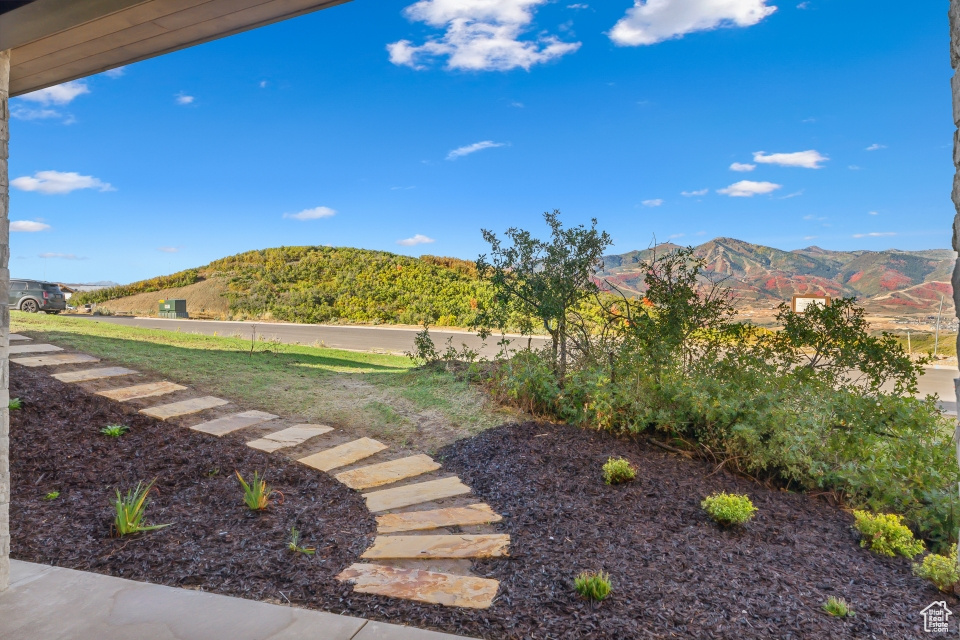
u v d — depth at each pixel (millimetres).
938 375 11828
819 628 2584
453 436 5992
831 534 4059
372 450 5562
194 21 2480
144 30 2562
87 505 3961
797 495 4891
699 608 2732
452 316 24828
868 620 2691
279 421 6277
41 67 2967
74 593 2777
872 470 4832
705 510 4211
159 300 31828
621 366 6273
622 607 2719
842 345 5543
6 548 2814
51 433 5156
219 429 5781
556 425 6207
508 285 7242
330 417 6539
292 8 2395
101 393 6250
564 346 7125
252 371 8406
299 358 10336
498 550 3438
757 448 5137
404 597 2811
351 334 20141
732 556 3465
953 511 4348
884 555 3727
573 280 6941
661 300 6375
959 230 1605
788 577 3174
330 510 4145
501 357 7777
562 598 2814
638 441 5816
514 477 4855
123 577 2979
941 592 3092
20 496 4043
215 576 2998
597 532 3756
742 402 5457
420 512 4133
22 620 2520
